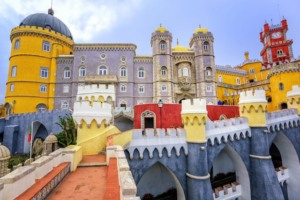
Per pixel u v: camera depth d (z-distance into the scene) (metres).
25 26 42.56
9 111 41.09
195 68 46.03
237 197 21.30
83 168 11.46
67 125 26.61
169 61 44.22
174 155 17.78
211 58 45.34
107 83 42.34
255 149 21.30
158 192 19.47
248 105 22.22
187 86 44.03
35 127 34.72
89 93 21.83
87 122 15.12
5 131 34.00
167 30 45.59
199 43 45.78
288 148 26.28
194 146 17.48
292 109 26.80
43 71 43.34
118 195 5.10
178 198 19.17
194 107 17.77
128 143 16.02
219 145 19.55
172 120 25.67
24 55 41.75
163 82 43.41
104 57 44.16
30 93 41.00
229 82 58.91
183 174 17.83
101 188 8.14
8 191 5.63
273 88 41.34
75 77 42.81
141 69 45.41
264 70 58.06
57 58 44.47
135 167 16.19
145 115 26.11
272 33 64.50
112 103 21.83
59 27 49.12
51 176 8.06
